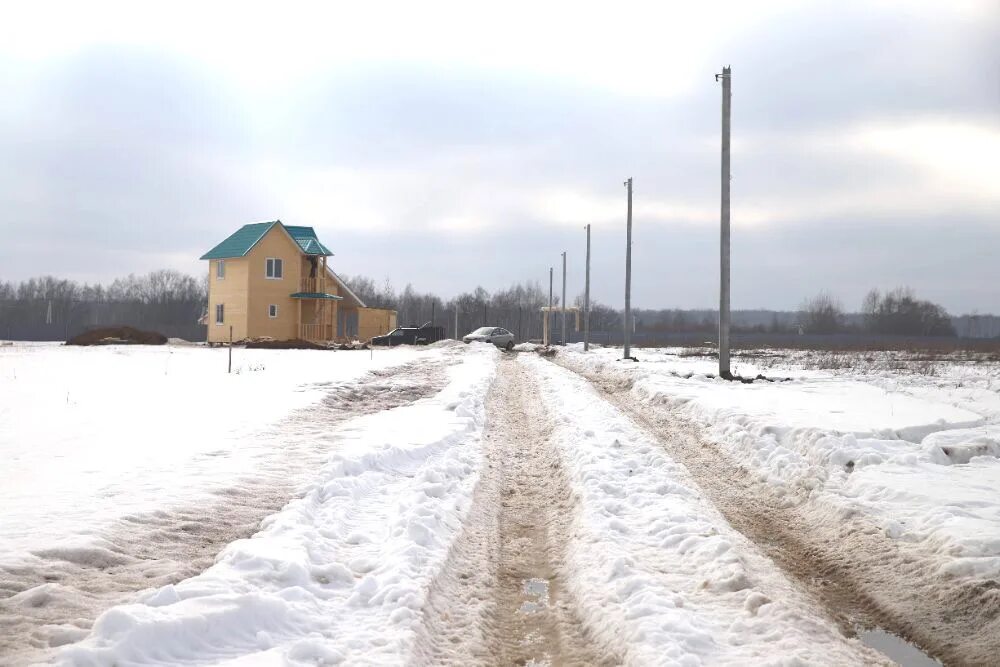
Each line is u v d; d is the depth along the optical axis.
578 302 122.88
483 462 10.94
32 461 9.70
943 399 17.88
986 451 10.60
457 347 47.84
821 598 6.07
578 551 6.92
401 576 5.77
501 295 133.62
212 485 8.45
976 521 7.18
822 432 11.16
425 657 4.77
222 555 6.13
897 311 105.31
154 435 11.88
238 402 16.36
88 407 15.32
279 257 53.53
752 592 5.61
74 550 5.92
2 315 95.50
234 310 53.28
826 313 109.75
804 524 8.16
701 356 42.25
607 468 9.79
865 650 4.94
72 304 105.44
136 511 7.19
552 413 16.20
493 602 5.92
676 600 5.52
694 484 9.67
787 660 4.54
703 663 4.55
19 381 20.83
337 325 62.62
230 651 4.39
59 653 3.94
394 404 17.31
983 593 5.59
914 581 6.16
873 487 8.71
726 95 23.03
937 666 4.89
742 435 12.21
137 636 4.20
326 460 10.05
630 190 37.00
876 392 18.50
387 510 7.98
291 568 5.62
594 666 4.84
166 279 116.25
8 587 5.11
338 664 4.39
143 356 33.38
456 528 7.45
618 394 20.95
